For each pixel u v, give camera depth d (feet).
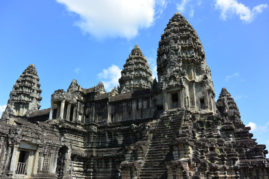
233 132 111.75
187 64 142.20
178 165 78.59
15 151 89.97
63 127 138.92
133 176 87.45
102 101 162.61
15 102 212.02
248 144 106.11
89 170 136.98
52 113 153.69
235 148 106.83
